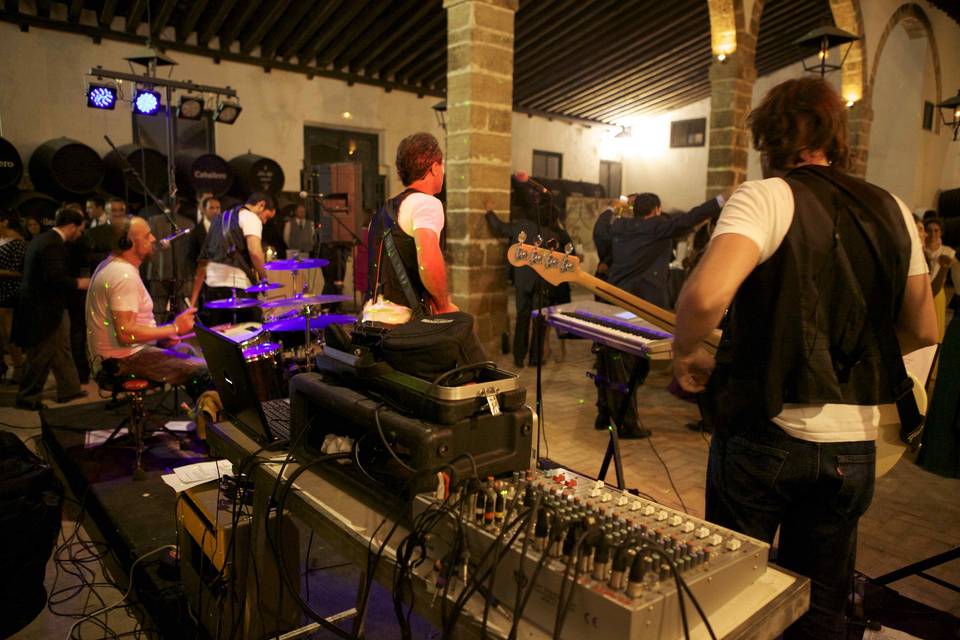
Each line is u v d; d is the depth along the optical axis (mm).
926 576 2436
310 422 1769
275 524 1754
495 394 1494
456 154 5812
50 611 2527
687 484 3600
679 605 1064
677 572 1056
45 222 7633
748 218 1328
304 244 9102
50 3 7875
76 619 2479
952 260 4633
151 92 6723
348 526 1465
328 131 10867
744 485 1460
